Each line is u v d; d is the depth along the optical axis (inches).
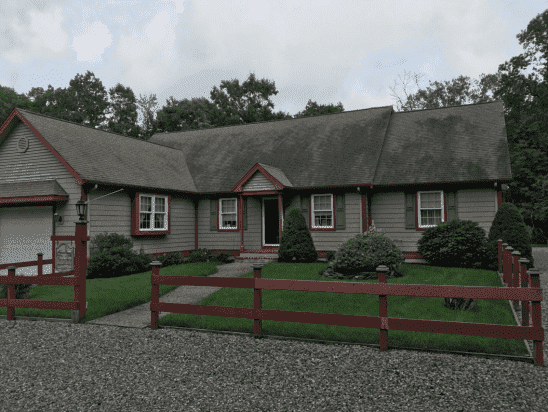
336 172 690.2
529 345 243.1
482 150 641.0
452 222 560.4
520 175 1197.1
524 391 176.4
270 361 219.5
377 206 661.9
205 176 792.3
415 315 299.0
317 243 682.8
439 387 182.1
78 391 188.1
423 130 740.7
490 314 299.4
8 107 1549.0
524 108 1440.7
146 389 188.4
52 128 620.7
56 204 574.9
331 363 213.9
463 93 1750.7
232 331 277.7
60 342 263.1
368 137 755.4
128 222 624.1
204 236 769.6
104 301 366.9
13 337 277.3
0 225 621.9
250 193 686.5
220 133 946.7
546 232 1187.9
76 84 2293.3
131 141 792.9
